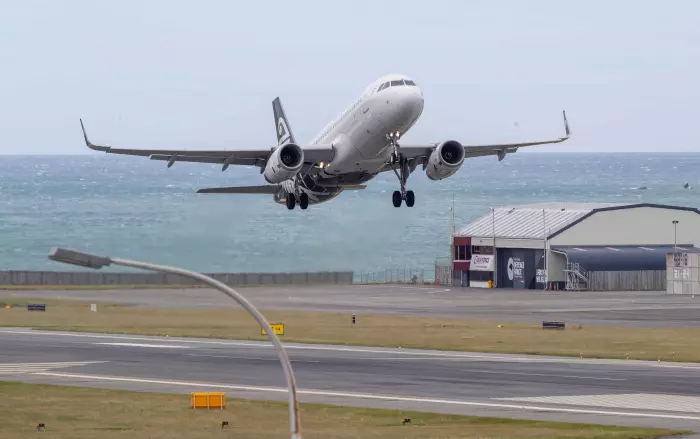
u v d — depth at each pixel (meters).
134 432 154.75
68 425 159.62
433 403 180.38
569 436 148.38
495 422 161.38
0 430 155.75
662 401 181.38
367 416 167.25
